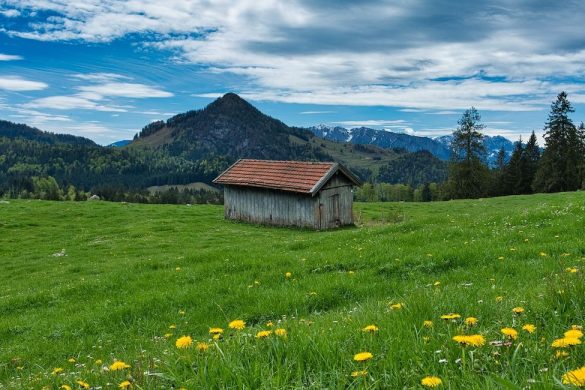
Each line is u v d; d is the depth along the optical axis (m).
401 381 3.08
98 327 12.12
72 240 37.62
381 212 53.38
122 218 47.56
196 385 3.26
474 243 15.78
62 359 10.16
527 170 101.56
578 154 86.94
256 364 3.37
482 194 90.50
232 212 49.22
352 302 11.41
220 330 4.36
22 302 16.03
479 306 5.59
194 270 16.62
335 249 19.06
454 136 91.44
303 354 3.75
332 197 43.47
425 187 167.88
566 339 2.92
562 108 87.62
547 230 16.42
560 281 5.15
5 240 37.94
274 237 37.19
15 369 9.45
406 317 5.06
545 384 2.38
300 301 11.51
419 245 17.27
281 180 44.62
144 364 4.32
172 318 12.02
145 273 17.53
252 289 13.16
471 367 2.96
